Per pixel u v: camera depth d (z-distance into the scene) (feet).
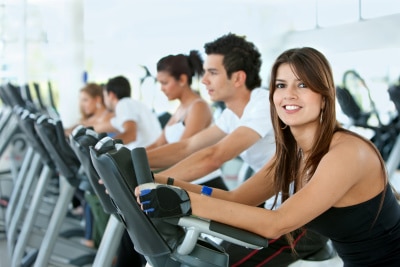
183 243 4.75
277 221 4.62
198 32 16.16
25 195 13.02
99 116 15.58
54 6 20.71
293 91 5.11
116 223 7.64
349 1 14.08
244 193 5.95
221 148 6.93
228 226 4.63
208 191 5.44
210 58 7.69
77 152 6.49
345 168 4.80
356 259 5.41
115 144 4.87
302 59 5.04
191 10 16.21
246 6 15.85
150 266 5.29
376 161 5.10
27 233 11.43
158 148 7.95
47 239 9.85
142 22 17.04
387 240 5.26
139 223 4.80
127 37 17.60
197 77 9.76
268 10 15.61
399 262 5.28
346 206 5.09
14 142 18.63
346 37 14.26
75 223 16.05
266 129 7.14
